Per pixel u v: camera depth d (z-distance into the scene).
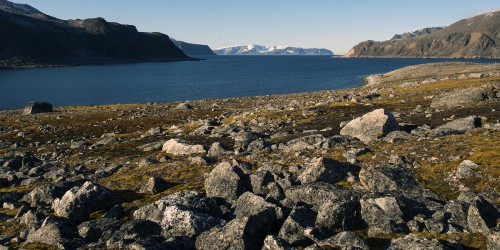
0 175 51.00
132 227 24.36
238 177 30.91
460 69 192.38
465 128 47.53
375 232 21.81
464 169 29.59
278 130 69.38
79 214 30.31
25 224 29.94
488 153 31.89
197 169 43.19
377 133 48.50
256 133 64.88
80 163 57.62
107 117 108.19
